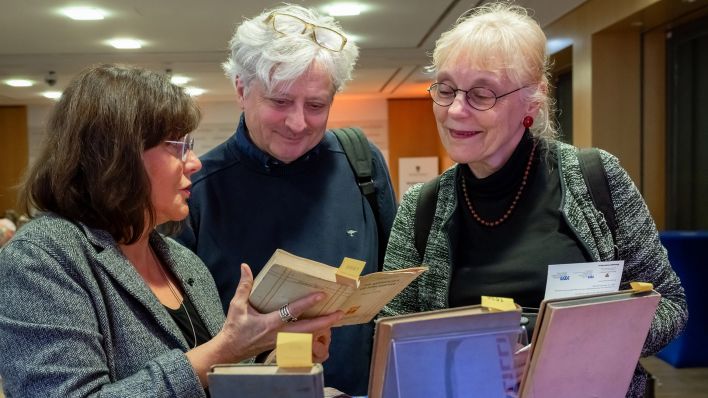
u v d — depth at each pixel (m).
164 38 5.80
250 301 1.08
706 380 4.27
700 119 4.40
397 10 4.97
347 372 1.69
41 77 7.61
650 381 2.92
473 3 4.74
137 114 1.13
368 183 1.79
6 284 1.04
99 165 1.11
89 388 1.01
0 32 5.44
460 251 1.46
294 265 0.99
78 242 1.11
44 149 1.15
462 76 1.30
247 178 1.71
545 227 1.37
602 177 1.36
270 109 1.56
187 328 1.30
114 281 1.14
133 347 1.12
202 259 1.68
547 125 1.41
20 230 1.12
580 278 1.23
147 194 1.15
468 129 1.33
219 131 10.63
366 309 1.18
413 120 10.95
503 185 1.40
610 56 4.82
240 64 1.57
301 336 0.84
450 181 1.51
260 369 0.84
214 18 5.04
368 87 9.55
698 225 4.50
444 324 0.90
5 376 1.03
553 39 5.71
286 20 1.53
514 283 1.35
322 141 1.79
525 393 0.95
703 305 4.49
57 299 1.03
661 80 4.78
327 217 1.72
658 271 1.34
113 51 6.42
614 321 0.97
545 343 0.92
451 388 0.91
